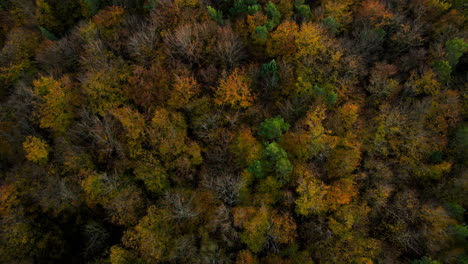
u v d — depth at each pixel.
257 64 35.38
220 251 26.41
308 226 28.02
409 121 34.09
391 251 28.73
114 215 30.83
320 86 35.03
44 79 33.78
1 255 29.47
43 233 31.77
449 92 34.81
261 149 29.77
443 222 29.22
